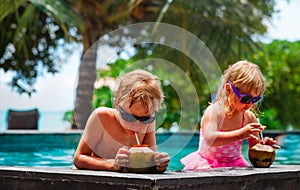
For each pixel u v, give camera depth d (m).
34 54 10.80
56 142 6.83
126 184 2.22
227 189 2.42
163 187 2.16
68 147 6.35
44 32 10.59
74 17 8.61
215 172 2.52
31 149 6.11
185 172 2.50
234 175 2.43
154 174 2.35
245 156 4.84
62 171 2.45
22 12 10.04
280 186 2.69
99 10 9.25
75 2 9.03
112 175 2.27
